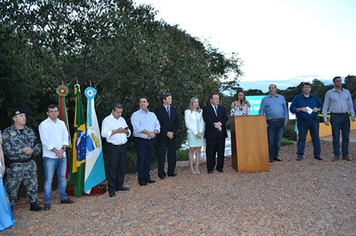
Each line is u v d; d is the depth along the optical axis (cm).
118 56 922
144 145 554
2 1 705
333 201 403
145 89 966
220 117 606
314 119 662
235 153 619
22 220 397
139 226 354
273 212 377
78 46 888
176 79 925
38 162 1320
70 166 516
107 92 1081
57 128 455
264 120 603
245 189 485
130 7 862
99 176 540
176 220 366
